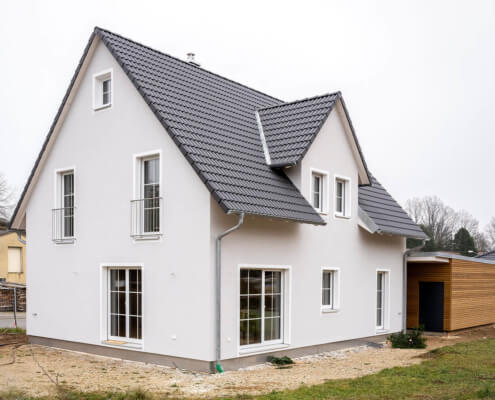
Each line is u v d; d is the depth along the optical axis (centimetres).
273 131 1356
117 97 1251
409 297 1798
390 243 1627
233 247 1092
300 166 1262
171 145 1127
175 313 1095
